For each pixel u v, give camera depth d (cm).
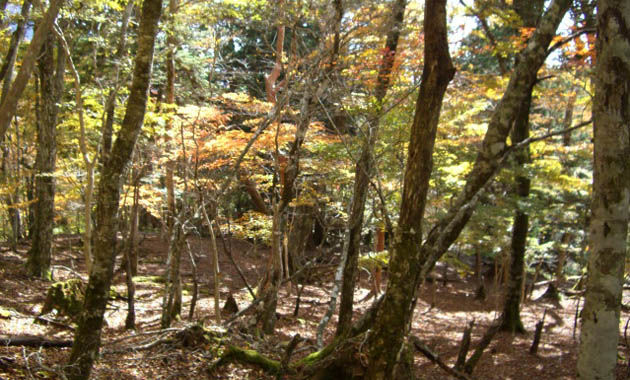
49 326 841
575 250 1570
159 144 1063
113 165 466
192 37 1185
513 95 537
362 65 820
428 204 1134
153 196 1212
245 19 1049
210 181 1030
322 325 728
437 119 400
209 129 1052
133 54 1625
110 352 664
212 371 636
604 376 411
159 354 672
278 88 1004
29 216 2033
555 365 1050
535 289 2089
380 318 424
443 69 390
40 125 1354
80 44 1538
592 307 415
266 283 1000
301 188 1147
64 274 1483
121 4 1181
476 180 531
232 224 1171
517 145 519
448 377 917
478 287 1938
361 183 755
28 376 534
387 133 857
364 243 1855
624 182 405
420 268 513
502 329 1334
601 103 411
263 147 1028
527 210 1123
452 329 1391
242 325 883
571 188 1134
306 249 2162
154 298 1315
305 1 809
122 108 1152
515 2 1170
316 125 1048
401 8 800
